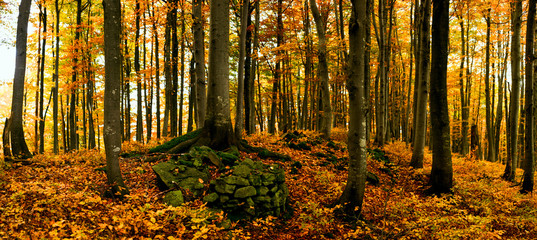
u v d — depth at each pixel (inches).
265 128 1307.8
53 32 610.2
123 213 195.0
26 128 796.6
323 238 217.2
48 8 676.7
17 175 285.7
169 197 235.5
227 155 335.6
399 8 813.2
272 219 241.0
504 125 1097.4
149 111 686.5
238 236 200.5
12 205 189.3
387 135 764.6
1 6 498.3
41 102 663.8
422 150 480.7
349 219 251.1
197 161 292.2
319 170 388.8
